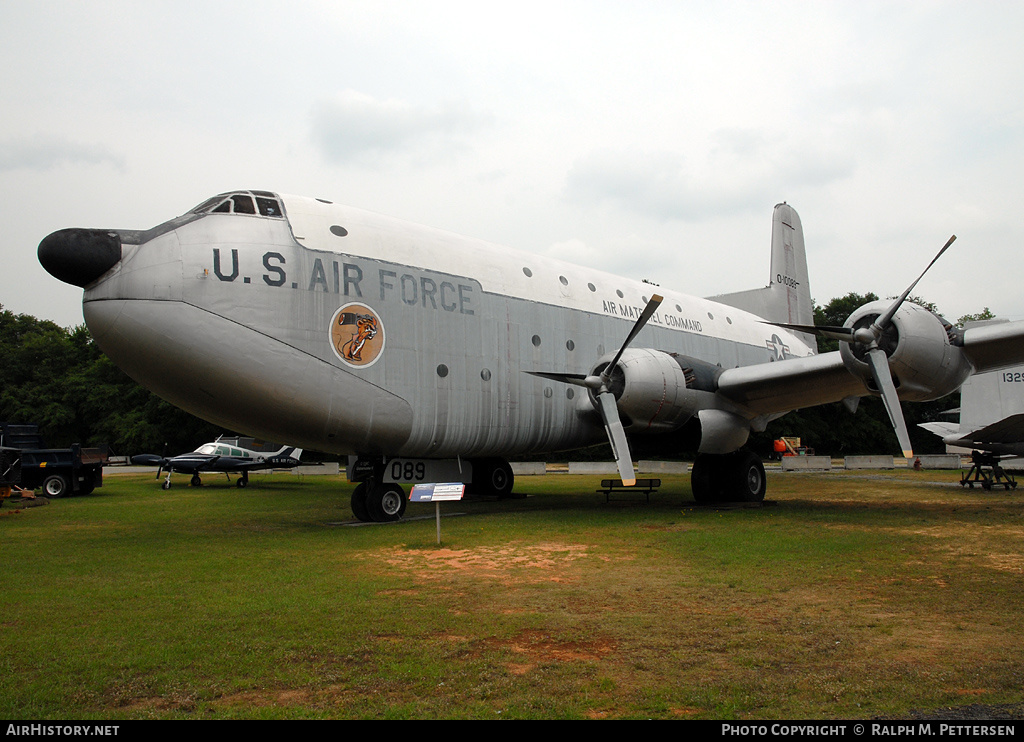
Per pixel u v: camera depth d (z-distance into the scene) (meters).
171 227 10.36
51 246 9.59
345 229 11.60
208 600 6.15
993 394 20.48
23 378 46.69
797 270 23.61
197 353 10.03
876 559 7.74
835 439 43.66
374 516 12.10
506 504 15.32
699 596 6.15
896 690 3.94
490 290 13.21
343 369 11.04
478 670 4.32
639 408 12.27
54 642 4.92
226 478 28.48
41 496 18.86
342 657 4.59
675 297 17.69
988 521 10.96
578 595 6.23
